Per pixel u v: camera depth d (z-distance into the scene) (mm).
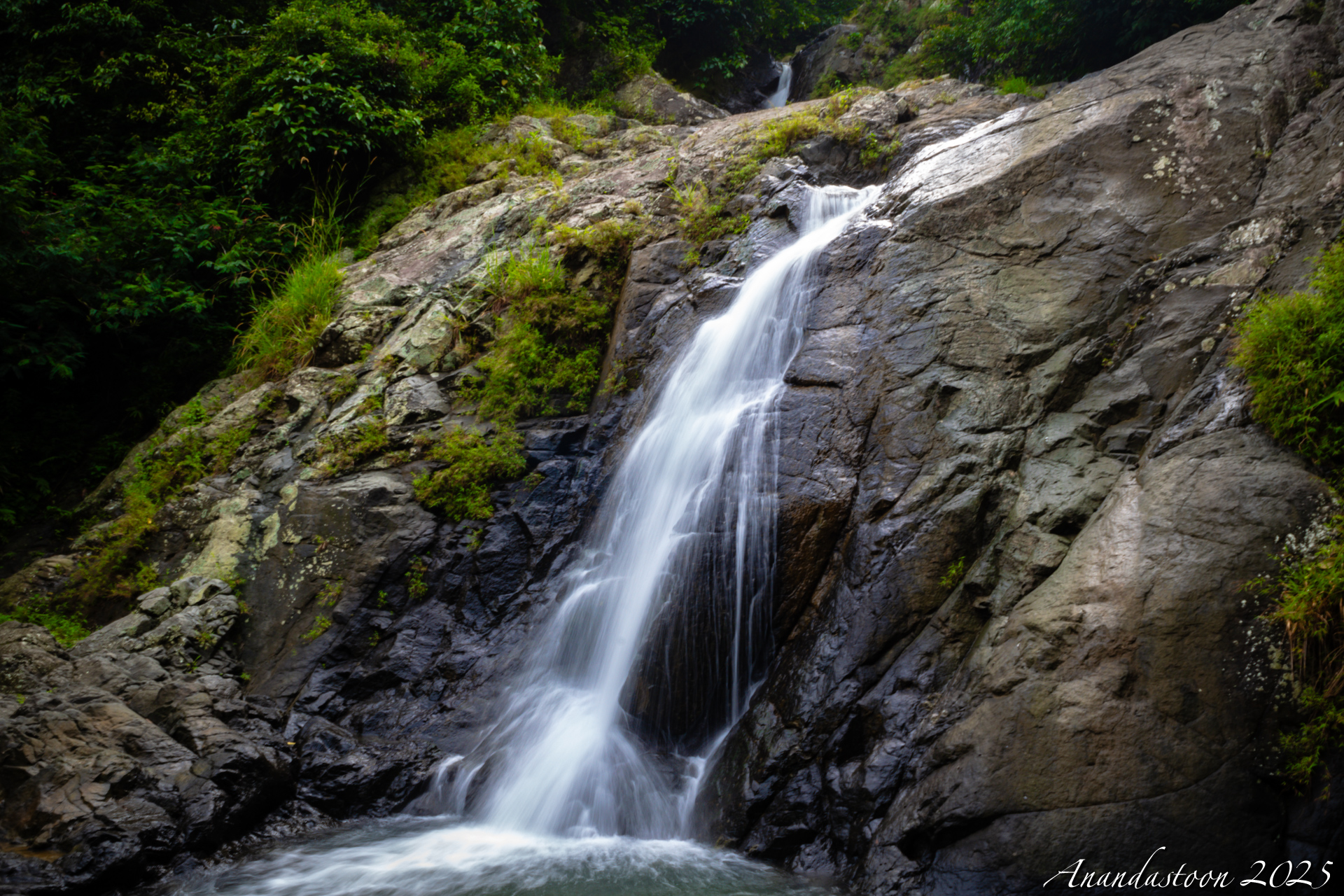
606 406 7570
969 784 3967
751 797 4648
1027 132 6766
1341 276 4199
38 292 10102
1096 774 3754
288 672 6246
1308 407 4074
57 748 4793
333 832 5000
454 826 5105
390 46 12742
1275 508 3955
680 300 7719
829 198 7910
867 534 5211
